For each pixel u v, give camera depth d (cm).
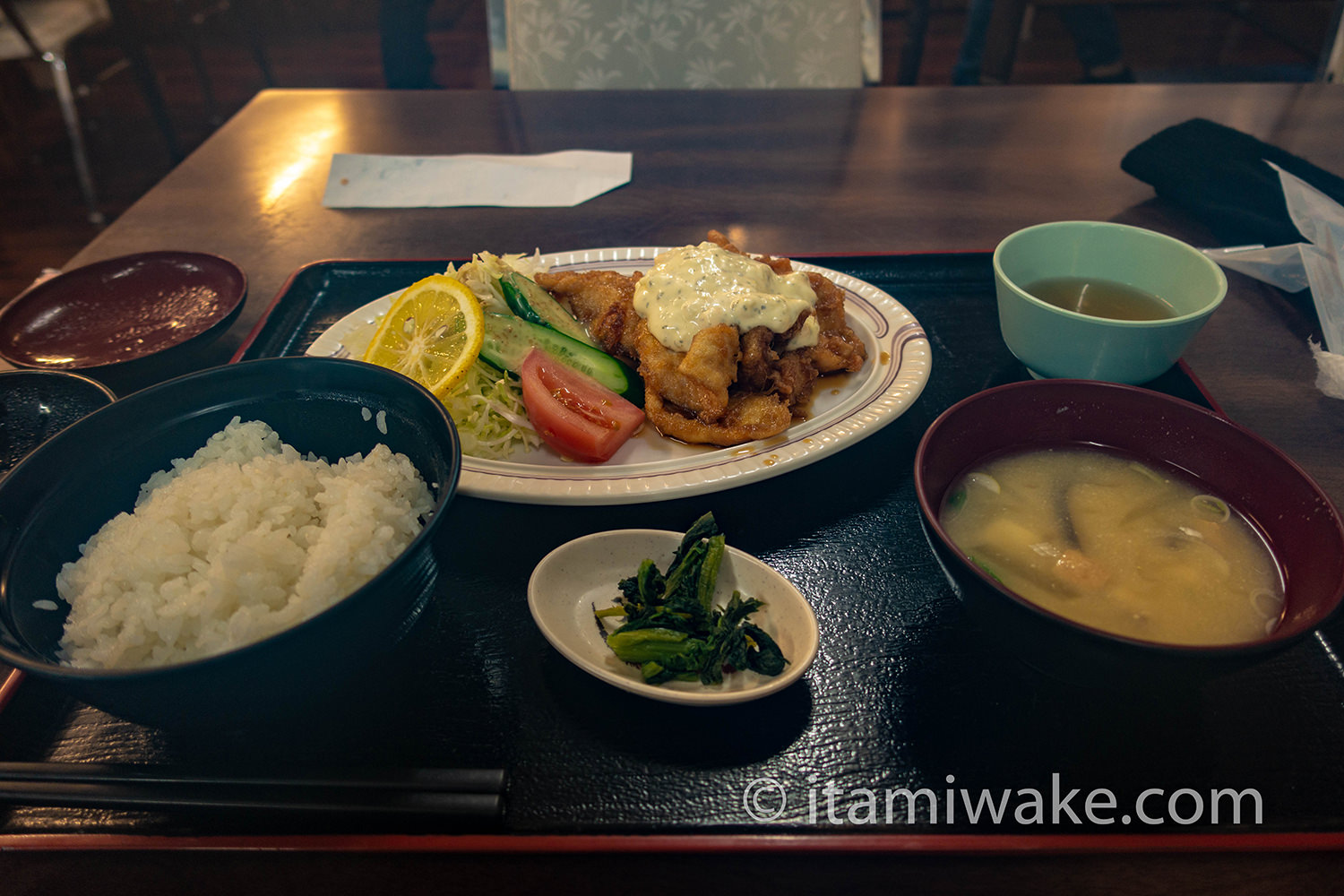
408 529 30
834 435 36
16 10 99
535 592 30
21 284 98
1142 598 28
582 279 46
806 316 40
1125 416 32
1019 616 25
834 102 67
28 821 27
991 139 62
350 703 29
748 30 72
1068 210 54
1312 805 26
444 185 57
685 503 36
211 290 44
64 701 29
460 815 25
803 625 29
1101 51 132
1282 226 48
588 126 65
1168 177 52
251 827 26
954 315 46
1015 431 33
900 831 25
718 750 27
